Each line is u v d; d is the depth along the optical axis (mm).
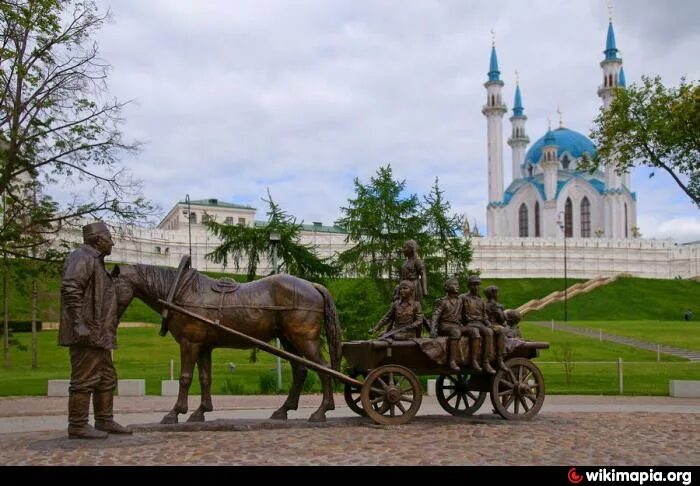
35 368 35688
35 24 22672
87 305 10320
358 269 31625
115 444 10039
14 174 23438
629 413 15461
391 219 31859
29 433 12383
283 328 12453
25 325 51938
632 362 36344
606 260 109375
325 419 12484
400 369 12234
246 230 29969
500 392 13023
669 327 60750
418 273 13227
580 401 20625
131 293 11688
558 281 103688
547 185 134125
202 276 12312
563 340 49656
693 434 11742
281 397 22078
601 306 88625
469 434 11219
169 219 112438
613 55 132750
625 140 30594
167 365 35469
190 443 10250
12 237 23578
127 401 20734
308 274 30094
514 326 14031
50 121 24547
